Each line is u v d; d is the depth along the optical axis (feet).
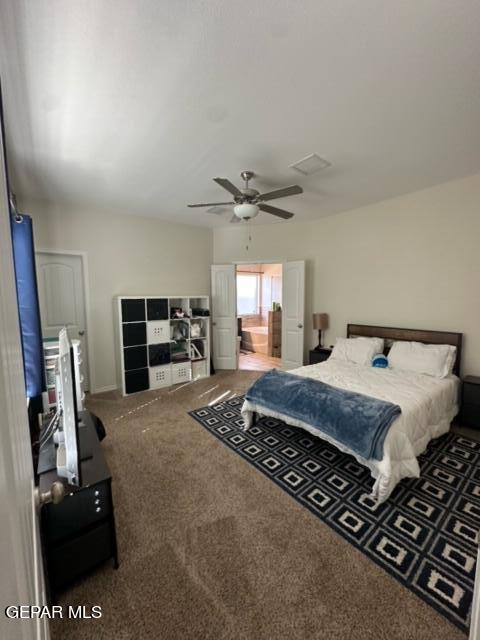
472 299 10.42
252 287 27.61
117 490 6.97
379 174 9.80
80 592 4.61
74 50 4.73
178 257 16.31
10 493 1.37
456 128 7.11
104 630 4.13
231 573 4.91
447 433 9.63
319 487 7.07
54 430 5.99
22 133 7.10
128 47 4.71
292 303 16.38
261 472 7.67
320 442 9.16
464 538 5.57
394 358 11.45
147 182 10.23
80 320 13.39
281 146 7.87
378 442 6.54
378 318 13.26
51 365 8.75
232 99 6.00
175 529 5.83
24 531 1.73
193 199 12.05
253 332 24.02
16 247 7.39
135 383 13.66
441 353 10.41
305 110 6.38
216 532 5.76
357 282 13.97
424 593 4.55
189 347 15.65
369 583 4.73
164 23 4.33
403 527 5.85
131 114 6.44
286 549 5.37
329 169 9.33
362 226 13.58
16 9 4.03
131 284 14.65
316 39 4.61
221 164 8.88
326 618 4.23
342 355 12.96
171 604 4.44
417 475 6.74
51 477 4.79
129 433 9.82
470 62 5.07
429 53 4.88
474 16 4.24
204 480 7.35
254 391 9.65
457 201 10.51
